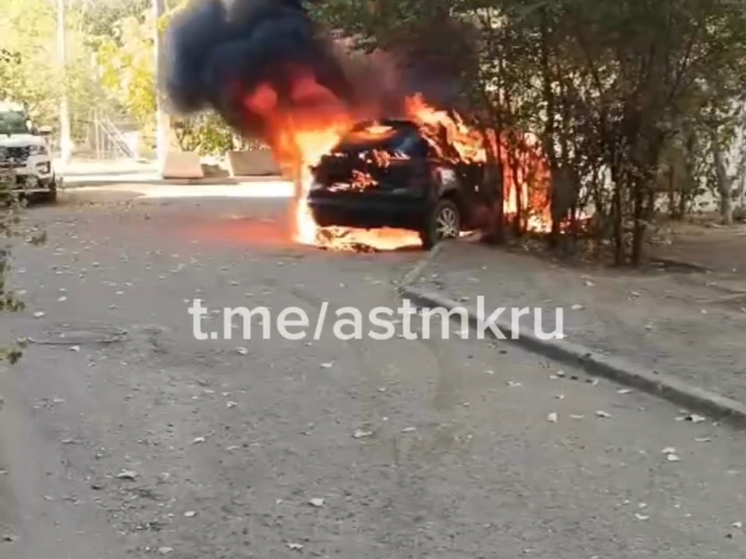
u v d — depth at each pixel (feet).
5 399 22.31
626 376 23.98
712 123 41.47
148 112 107.04
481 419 21.16
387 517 15.98
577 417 21.30
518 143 46.01
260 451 19.13
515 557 14.49
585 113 42.01
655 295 34.12
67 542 15.10
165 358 26.07
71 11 128.88
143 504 16.56
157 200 73.36
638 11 37.22
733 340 27.25
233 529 15.55
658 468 18.17
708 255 44.57
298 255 44.60
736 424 20.66
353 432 20.29
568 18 39.04
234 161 100.17
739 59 38.75
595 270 39.88
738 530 15.43
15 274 38.60
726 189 55.72
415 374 24.77
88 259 43.01
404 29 42.98
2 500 16.69
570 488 17.20
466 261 41.42
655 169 41.22
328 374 24.72
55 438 19.80
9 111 73.26
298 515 16.08
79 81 118.42
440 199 47.29
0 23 99.35
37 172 68.69
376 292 35.37
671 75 39.40
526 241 46.80
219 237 50.98
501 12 41.63
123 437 19.90
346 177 47.93
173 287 36.24
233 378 24.25
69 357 26.03
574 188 43.55
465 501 16.63
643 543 14.96
